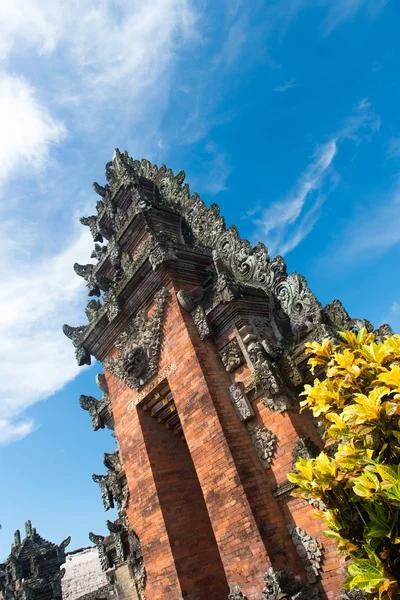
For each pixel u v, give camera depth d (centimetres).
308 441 923
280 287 1157
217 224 1447
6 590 2380
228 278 1122
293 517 921
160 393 1265
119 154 2005
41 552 2450
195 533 1181
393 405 457
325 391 571
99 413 1703
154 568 1140
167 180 1775
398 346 536
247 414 1033
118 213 1805
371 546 457
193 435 1065
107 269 1714
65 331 1628
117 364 1423
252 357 1047
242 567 895
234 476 945
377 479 437
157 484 1211
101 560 1855
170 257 1236
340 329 973
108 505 1670
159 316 1255
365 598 754
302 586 838
